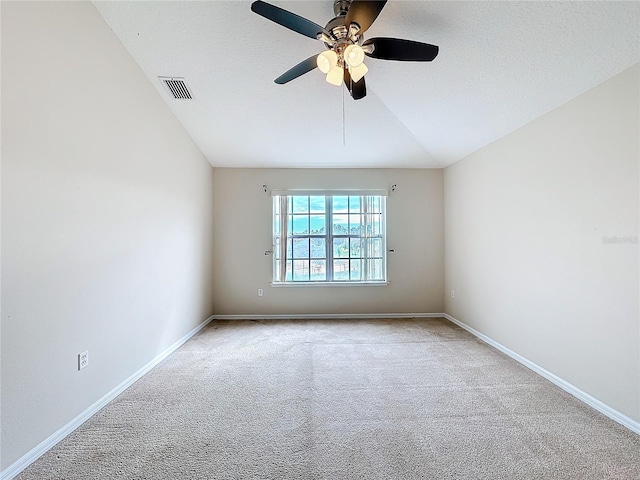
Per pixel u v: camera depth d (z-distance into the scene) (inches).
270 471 60.4
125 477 58.8
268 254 176.1
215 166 173.5
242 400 86.8
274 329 154.2
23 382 61.2
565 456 63.9
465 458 63.6
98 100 81.1
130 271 96.1
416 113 122.4
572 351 89.3
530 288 106.8
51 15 66.6
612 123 77.0
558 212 94.3
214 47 91.7
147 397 88.4
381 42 66.0
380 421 76.6
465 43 82.3
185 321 136.8
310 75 105.3
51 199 67.2
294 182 176.6
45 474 59.4
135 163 98.3
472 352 122.5
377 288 177.5
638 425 71.2
